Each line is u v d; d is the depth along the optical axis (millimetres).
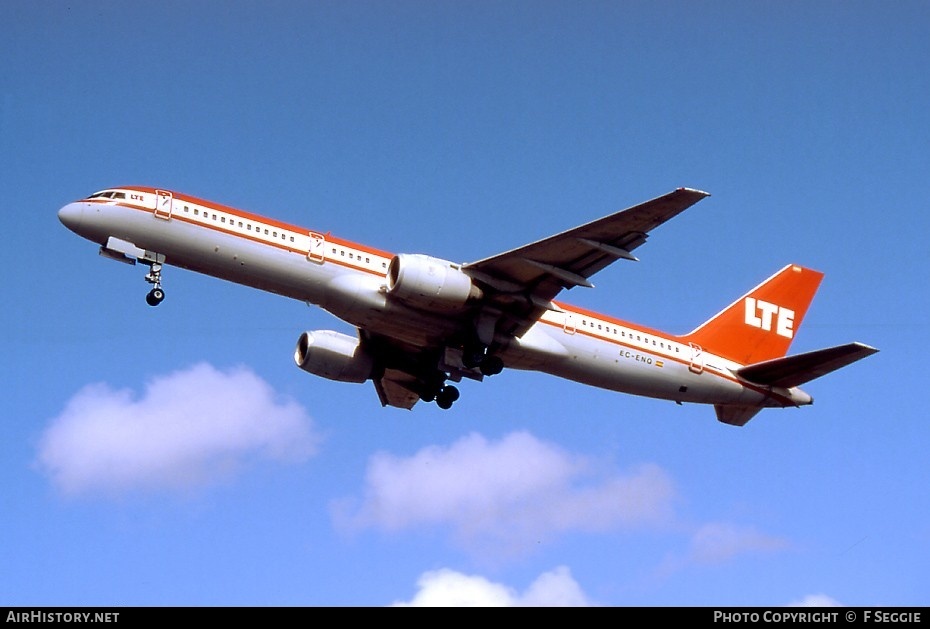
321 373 140750
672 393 143250
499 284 123000
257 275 122125
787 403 148250
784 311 155000
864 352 135750
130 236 118625
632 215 112875
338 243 125438
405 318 124500
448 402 144000
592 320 137125
